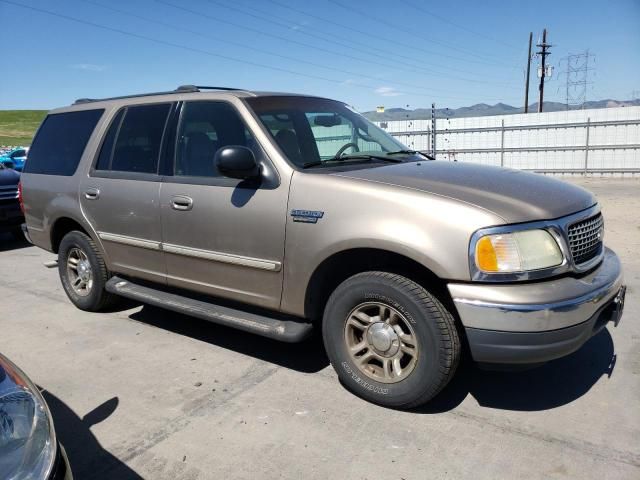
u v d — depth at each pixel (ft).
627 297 17.29
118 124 15.67
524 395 11.50
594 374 12.27
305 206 11.18
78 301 17.56
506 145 71.72
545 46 136.87
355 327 11.25
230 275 12.67
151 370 13.23
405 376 10.60
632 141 64.44
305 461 9.48
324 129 13.69
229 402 11.57
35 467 6.59
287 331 11.87
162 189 13.74
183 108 14.02
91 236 16.15
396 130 78.59
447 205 9.86
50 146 17.88
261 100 13.23
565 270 9.86
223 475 9.20
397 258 10.53
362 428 10.41
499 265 9.43
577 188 12.00
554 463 9.18
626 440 9.75
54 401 11.89
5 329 16.48
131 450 9.98
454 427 10.36
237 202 12.17
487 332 9.48
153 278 14.61
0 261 26.37
